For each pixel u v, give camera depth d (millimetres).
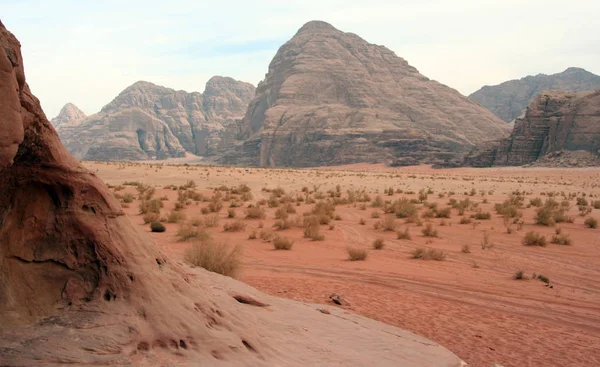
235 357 5578
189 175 67812
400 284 14883
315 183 68312
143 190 44312
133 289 5520
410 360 7406
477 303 13102
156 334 5281
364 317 9953
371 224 30078
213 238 22250
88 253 5555
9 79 4930
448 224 30594
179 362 5102
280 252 19672
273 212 34781
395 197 51250
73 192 5633
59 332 4840
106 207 5836
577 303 13734
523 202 48094
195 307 5957
